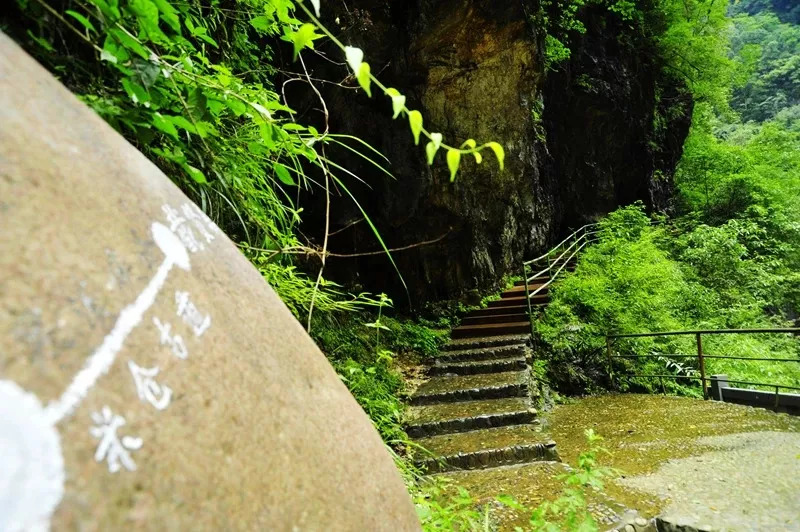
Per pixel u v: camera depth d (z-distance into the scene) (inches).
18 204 18.9
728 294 360.2
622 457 119.1
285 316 35.1
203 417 21.8
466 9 242.1
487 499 95.6
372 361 187.2
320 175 232.2
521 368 195.0
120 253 22.8
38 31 37.2
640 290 261.4
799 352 318.0
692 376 211.6
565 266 332.8
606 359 225.9
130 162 29.0
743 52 698.8
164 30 56.2
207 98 48.7
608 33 440.5
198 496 19.5
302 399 29.8
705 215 549.3
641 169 477.4
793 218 488.1
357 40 229.5
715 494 90.0
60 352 17.6
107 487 16.7
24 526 14.3
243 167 64.2
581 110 417.7
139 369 20.3
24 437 15.4
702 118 631.8
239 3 79.9
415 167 267.3
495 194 317.4
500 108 296.0
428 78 259.3
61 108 25.8
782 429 128.4
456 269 299.6
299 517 23.7
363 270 269.9
